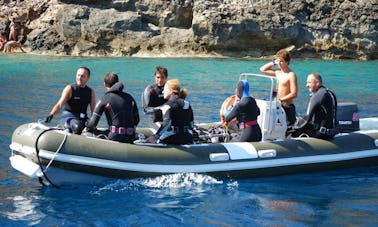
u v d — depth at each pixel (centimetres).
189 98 1352
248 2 2514
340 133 805
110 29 2467
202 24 2431
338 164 766
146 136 767
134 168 662
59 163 642
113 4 2517
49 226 543
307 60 2483
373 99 1436
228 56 2503
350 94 1520
